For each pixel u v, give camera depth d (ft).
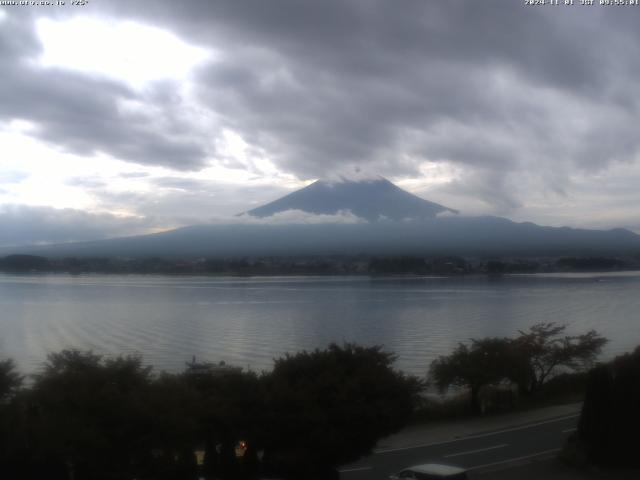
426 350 184.34
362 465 73.97
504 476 69.05
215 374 74.38
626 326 252.21
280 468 64.80
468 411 101.96
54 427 54.80
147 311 325.42
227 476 65.26
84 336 232.32
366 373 69.56
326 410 65.51
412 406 72.64
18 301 392.47
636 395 73.26
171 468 61.52
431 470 60.90
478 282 567.18
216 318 289.53
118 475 57.26
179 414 59.77
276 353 182.50
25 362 159.63
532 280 595.06
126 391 60.64
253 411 64.85
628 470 72.33
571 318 283.18
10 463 55.36
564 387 117.91
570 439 77.66
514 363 107.96
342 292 453.99
